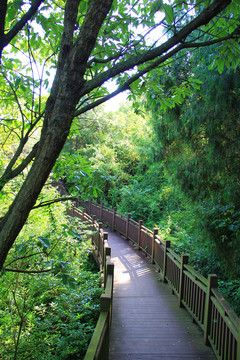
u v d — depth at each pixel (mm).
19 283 3785
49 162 1202
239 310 5195
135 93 2568
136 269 7152
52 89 1408
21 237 4188
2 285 3590
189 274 4551
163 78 5973
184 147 6746
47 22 2217
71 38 1423
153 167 13109
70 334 3752
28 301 3883
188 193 6430
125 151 17109
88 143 17109
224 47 2072
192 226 6316
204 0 1498
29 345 3254
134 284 6070
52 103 1394
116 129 16375
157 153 7273
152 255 7641
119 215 12164
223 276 6719
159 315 4527
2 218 1335
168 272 5969
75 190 2486
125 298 5266
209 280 3582
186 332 3965
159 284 6086
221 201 5805
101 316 2766
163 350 3463
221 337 3156
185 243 7973
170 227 9922
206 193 6133
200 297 4016
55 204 5086
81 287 4871
